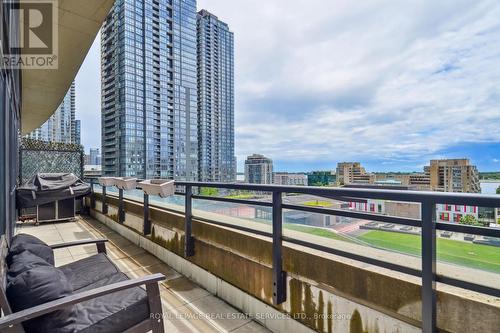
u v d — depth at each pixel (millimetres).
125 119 32469
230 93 46500
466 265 1442
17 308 1392
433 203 1299
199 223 3141
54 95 8039
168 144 37469
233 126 46875
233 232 2680
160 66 36750
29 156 8047
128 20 32719
